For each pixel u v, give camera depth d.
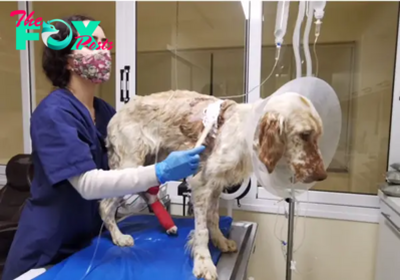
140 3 1.83
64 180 0.88
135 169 0.87
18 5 2.00
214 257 0.97
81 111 1.01
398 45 1.54
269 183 0.85
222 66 1.79
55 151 0.88
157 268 0.91
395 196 1.40
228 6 1.75
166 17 1.83
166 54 1.85
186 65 1.84
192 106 1.03
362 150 1.66
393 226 1.33
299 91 0.85
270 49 1.67
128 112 1.09
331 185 1.68
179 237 1.16
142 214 1.47
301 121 0.78
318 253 1.68
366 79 1.62
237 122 0.93
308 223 1.68
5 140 2.21
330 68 1.64
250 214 1.73
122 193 0.87
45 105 0.94
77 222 1.04
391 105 1.60
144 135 1.07
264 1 1.66
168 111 1.04
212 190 0.96
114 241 1.09
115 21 1.86
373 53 1.60
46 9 1.99
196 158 0.86
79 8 1.93
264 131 0.79
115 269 0.90
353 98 1.64
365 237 1.63
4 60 2.12
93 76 1.04
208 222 1.05
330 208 1.65
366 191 1.67
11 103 2.16
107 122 1.22
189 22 1.81
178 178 0.86
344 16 1.60
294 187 0.89
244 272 0.92
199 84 1.83
